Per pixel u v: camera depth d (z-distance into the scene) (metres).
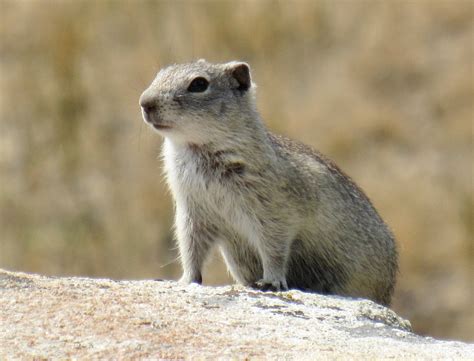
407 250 21.17
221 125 10.53
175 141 10.70
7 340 7.52
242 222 10.61
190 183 10.67
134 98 24.39
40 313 8.04
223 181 10.54
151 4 26.27
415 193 22.41
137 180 22.78
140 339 7.68
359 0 26.92
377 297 11.85
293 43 26.06
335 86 25.08
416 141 23.84
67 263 21.77
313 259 11.10
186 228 10.80
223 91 10.72
